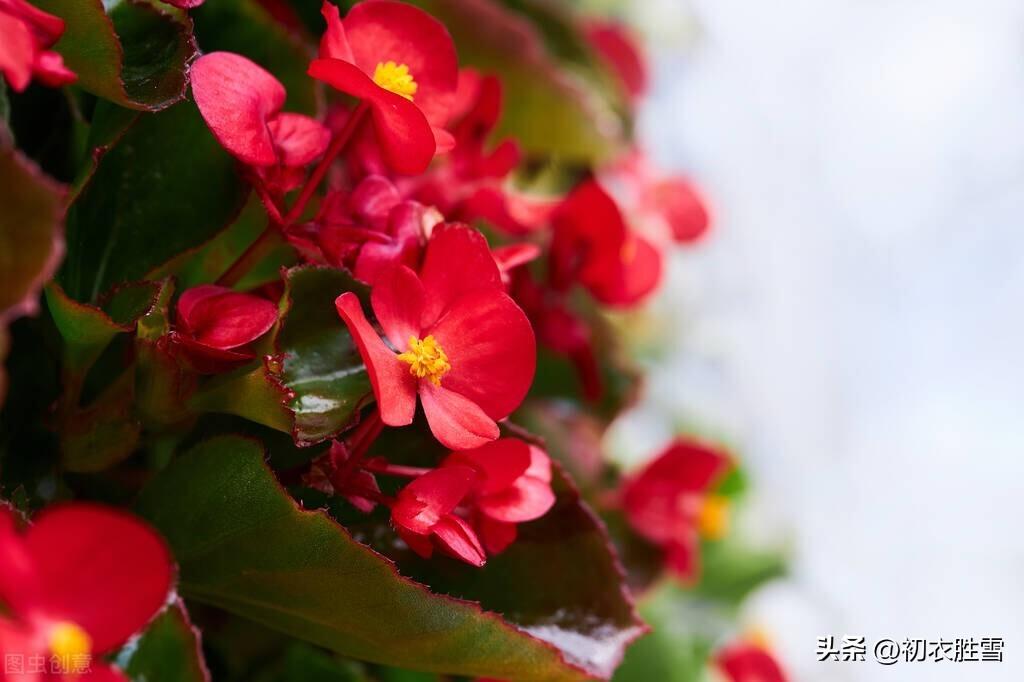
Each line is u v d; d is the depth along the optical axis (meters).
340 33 0.26
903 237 0.76
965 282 0.77
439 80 0.27
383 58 0.27
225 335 0.26
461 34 0.36
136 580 0.22
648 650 0.39
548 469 0.27
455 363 0.26
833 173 0.76
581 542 0.28
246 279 0.29
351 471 0.26
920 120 0.76
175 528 0.26
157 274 0.27
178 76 0.26
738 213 0.71
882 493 0.73
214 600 0.27
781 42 0.74
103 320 0.25
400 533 0.26
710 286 0.67
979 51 0.75
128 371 0.26
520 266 0.34
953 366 0.77
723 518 0.39
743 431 0.65
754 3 0.73
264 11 0.29
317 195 0.29
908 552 0.73
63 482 0.27
